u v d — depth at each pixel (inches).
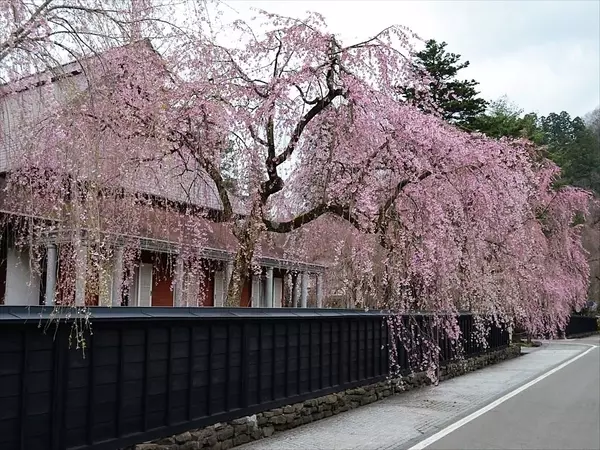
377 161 353.4
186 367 233.6
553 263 940.0
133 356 209.6
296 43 339.9
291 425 300.0
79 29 213.8
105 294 236.8
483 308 560.1
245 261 358.3
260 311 282.0
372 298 430.0
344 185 355.3
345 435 285.1
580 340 1397.6
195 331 239.1
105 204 248.4
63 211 212.1
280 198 398.0
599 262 1727.4
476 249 459.8
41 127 229.9
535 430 304.8
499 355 741.3
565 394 450.3
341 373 353.7
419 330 427.5
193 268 355.6
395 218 378.9
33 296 472.7
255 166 342.6
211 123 321.7
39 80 213.2
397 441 273.6
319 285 536.7
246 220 358.0
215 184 345.1
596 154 2231.8
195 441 233.3
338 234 422.9
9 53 199.0
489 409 374.9
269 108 335.9
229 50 346.6
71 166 213.6
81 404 189.0
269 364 287.6
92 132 222.5
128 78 253.6
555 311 940.0
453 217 405.7
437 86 470.6
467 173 408.8
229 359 258.2
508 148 496.1
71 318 181.8
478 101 1112.2
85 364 191.3
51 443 177.5
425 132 352.8
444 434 292.7
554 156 1333.7
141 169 289.4
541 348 1061.8
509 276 605.0
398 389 430.3
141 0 231.8
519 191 518.6
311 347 323.6
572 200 937.5
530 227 761.6
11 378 168.7
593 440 280.2
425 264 375.9
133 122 261.3
